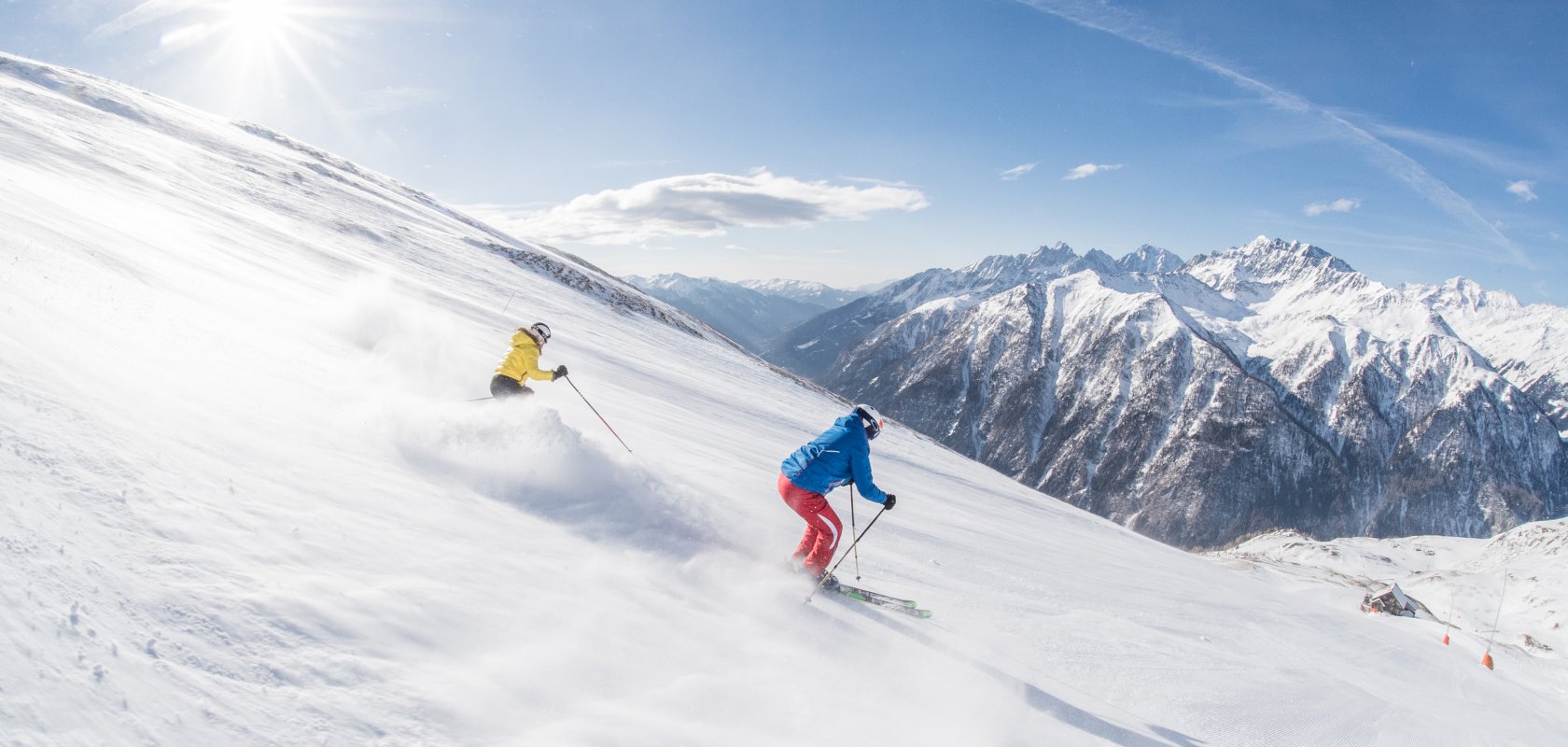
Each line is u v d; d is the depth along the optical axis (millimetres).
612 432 8812
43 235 7941
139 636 2117
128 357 4801
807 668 3859
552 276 48312
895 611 5520
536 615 3336
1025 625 6270
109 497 2785
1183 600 10945
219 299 9500
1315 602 23484
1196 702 5516
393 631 2740
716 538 5652
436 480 4926
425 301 21406
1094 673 5512
